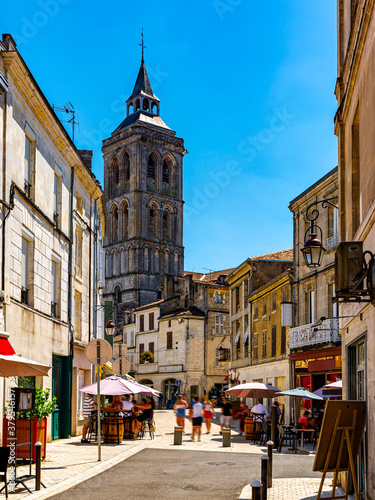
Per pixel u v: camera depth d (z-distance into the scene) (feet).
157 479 41.19
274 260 143.02
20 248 54.24
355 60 33.76
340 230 40.60
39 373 38.88
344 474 36.29
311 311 103.40
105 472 44.01
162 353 217.15
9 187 50.67
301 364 104.88
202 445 69.46
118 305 275.80
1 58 50.19
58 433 71.31
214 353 209.77
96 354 50.83
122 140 324.19
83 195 86.33
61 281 71.15
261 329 131.95
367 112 30.58
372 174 29.07
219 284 218.79
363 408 29.91
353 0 37.22
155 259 310.04
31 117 59.11
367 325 29.96
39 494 34.30
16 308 52.39
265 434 75.82
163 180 329.11
